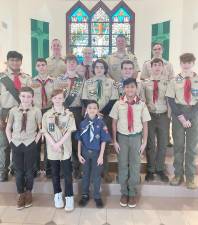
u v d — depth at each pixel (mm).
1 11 6359
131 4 8242
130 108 3375
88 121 3352
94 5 8328
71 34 8406
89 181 3447
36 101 3764
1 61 6348
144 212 3268
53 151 3291
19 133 3324
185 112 3512
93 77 3730
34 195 3662
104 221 3076
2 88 3643
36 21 7559
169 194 3654
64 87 3721
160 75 3721
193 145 3561
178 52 7137
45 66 3793
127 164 3432
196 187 3637
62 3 8172
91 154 3336
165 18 7492
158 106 3645
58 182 3359
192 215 3203
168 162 4059
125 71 3670
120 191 3619
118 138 3451
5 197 3596
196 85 3486
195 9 6562
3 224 2988
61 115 3338
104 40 8555
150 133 3695
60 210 3305
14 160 3355
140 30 8242
